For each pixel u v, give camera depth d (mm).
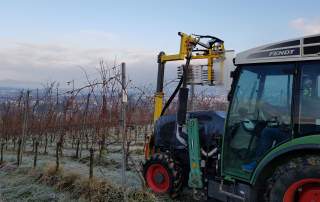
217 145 3918
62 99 9094
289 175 2943
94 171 5930
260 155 3340
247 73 3518
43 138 10711
